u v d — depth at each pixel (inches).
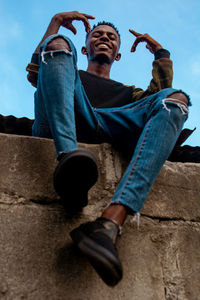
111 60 98.6
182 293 64.9
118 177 69.9
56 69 62.8
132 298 60.3
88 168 53.3
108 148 71.7
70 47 66.6
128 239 65.7
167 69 90.3
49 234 60.0
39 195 62.9
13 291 53.6
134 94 88.0
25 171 63.8
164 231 69.9
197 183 78.1
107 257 45.4
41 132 70.2
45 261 57.4
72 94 63.0
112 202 54.9
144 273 63.8
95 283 58.4
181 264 67.9
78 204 60.9
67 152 55.6
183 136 85.9
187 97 66.8
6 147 64.9
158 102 65.1
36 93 72.5
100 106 82.3
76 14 84.8
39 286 55.2
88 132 71.9
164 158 59.7
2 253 56.1
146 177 56.7
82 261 59.3
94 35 99.7
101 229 49.7
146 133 61.5
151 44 96.0
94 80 88.0
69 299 55.7
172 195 73.9
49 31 83.3
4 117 87.9
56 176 54.4
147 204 70.7
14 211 60.3
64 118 59.1
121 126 70.7
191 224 73.2
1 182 61.8
